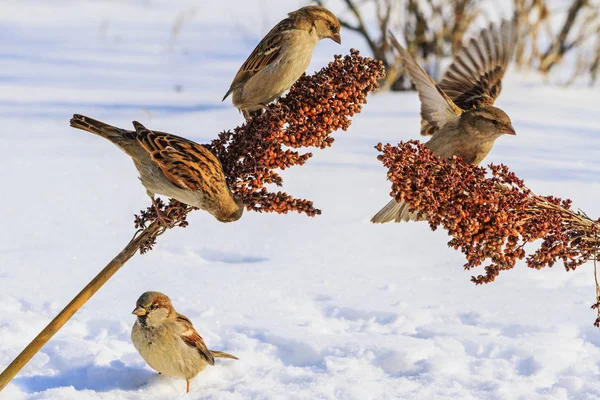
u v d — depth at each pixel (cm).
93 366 945
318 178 1680
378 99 2383
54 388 888
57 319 826
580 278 1198
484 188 793
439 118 1055
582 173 1642
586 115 2150
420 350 958
